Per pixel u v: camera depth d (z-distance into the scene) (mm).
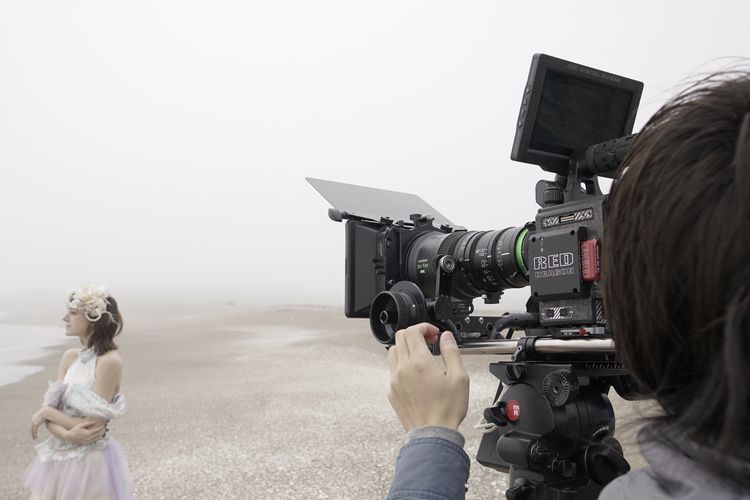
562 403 2053
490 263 2510
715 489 641
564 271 2105
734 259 613
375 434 8914
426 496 1023
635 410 778
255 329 39562
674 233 662
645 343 719
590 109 2414
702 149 666
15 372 21078
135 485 6914
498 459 2361
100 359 4098
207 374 17250
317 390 13398
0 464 8211
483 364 14453
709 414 641
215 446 8641
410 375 1186
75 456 3953
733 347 600
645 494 711
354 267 2830
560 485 2131
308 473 7137
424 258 2746
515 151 2293
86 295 4117
